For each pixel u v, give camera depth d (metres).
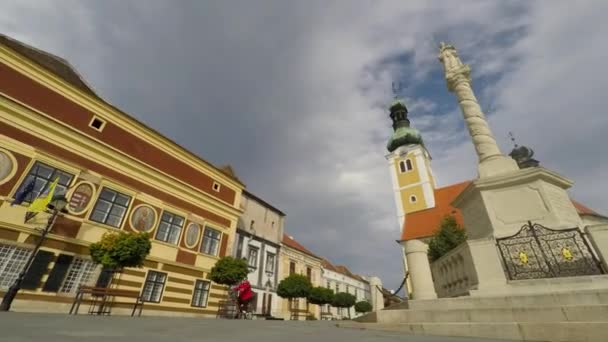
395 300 14.10
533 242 7.82
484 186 10.26
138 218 17.25
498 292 7.43
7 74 13.57
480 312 6.31
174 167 20.48
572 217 9.34
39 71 14.67
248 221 29.11
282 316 29.50
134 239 13.38
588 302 6.00
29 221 12.86
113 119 17.47
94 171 15.81
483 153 12.20
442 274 10.16
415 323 6.66
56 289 13.15
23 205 12.83
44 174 13.89
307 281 25.98
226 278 18.06
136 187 17.64
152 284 17.08
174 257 18.64
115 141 17.25
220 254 22.03
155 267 17.36
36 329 4.61
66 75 17.88
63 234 13.82
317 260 38.62
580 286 6.82
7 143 12.92
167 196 19.36
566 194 10.02
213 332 5.73
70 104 15.62
